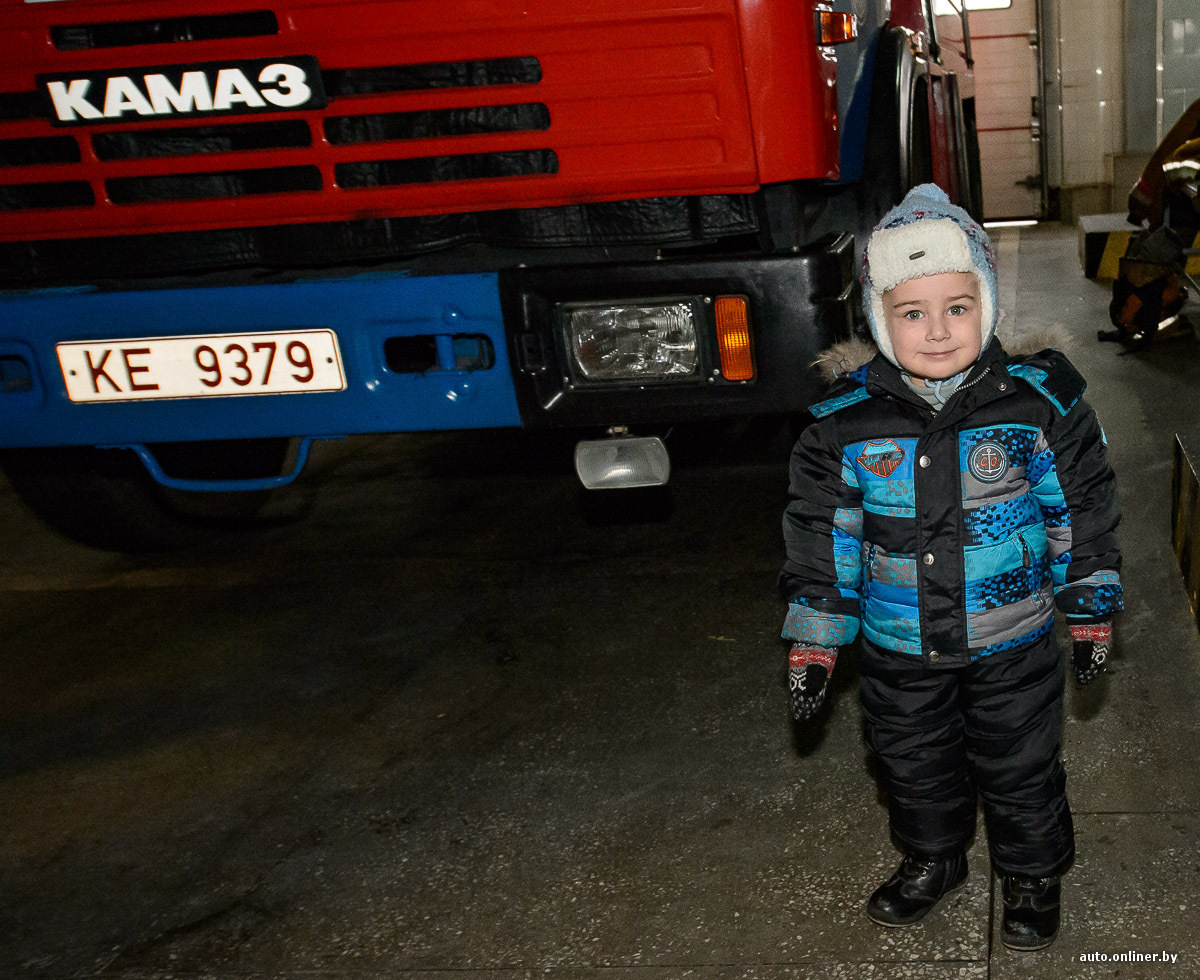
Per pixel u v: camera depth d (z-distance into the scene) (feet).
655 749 9.62
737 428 18.63
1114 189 39.65
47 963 7.80
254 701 11.22
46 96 9.69
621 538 14.49
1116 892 7.28
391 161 9.59
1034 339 6.59
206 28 9.38
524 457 18.35
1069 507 6.26
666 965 7.14
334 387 10.21
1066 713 9.27
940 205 6.14
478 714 10.53
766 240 9.43
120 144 9.89
